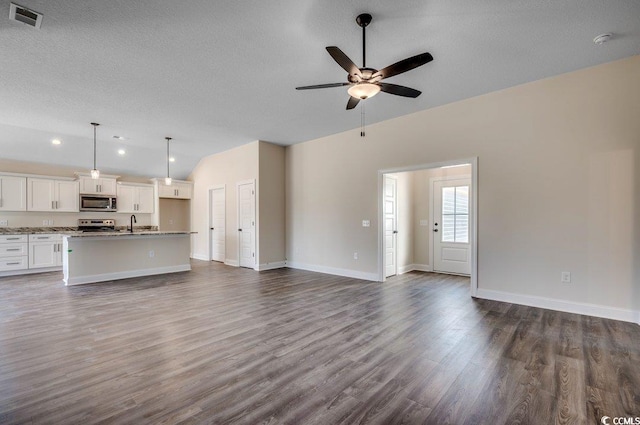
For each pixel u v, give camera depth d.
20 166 6.38
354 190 5.61
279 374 2.21
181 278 5.57
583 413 1.77
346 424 1.68
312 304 3.92
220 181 7.50
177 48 2.92
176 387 2.04
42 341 2.76
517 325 3.14
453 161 4.38
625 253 3.22
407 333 2.96
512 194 3.90
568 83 3.52
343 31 2.68
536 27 2.64
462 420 1.71
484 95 4.11
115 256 5.53
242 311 3.63
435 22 2.56
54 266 6.29
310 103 4.34
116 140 6.21
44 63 3.17
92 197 7.00
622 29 2.67
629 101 3.19
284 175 6.87
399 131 4.96
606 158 3.31
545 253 3.68
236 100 4.20
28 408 1.81
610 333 2.91
